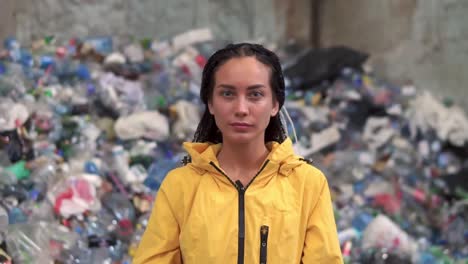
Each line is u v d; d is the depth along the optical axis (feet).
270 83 7.90
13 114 15.85
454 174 21.17
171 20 23.44
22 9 20.40
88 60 20.17
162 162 16.84
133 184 15.94
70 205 14.51
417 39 24.80
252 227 7.66
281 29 25.52
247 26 24.84
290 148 7.98
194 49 22.13
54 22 21.15
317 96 21.75
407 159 21.02
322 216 7.96
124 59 20.33
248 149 8.02
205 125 8.52
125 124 17.67
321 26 26.04
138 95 18.88
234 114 7.76
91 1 21.77
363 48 25.44
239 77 7.73
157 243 7.93
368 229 16.72
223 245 7.63
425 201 20.08
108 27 22.17
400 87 24.39
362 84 22.52
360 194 19.29
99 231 14.37
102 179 15.75
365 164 20.21
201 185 7.91
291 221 7.70
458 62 24.63
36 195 14.58
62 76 18.80
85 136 17.04
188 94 19.98
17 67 17.93
